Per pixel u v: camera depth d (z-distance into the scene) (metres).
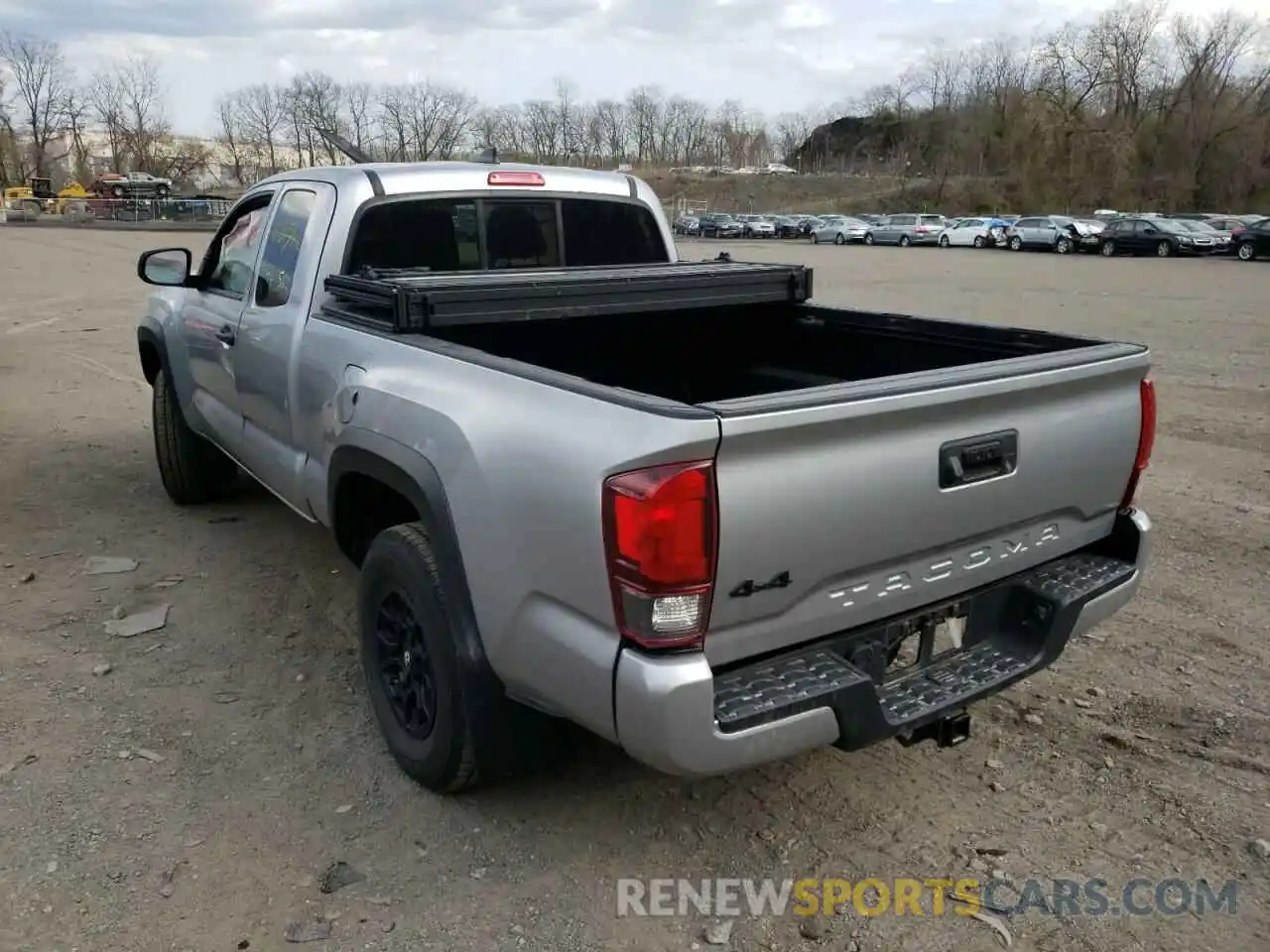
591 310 3.67
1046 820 3.15
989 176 82.38
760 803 3.23
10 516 5.78
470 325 3.56
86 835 3.01
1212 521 5.88
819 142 123.69
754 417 2.26
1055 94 82.75
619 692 2.36
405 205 4.11
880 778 3.38
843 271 28.08
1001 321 15.36
